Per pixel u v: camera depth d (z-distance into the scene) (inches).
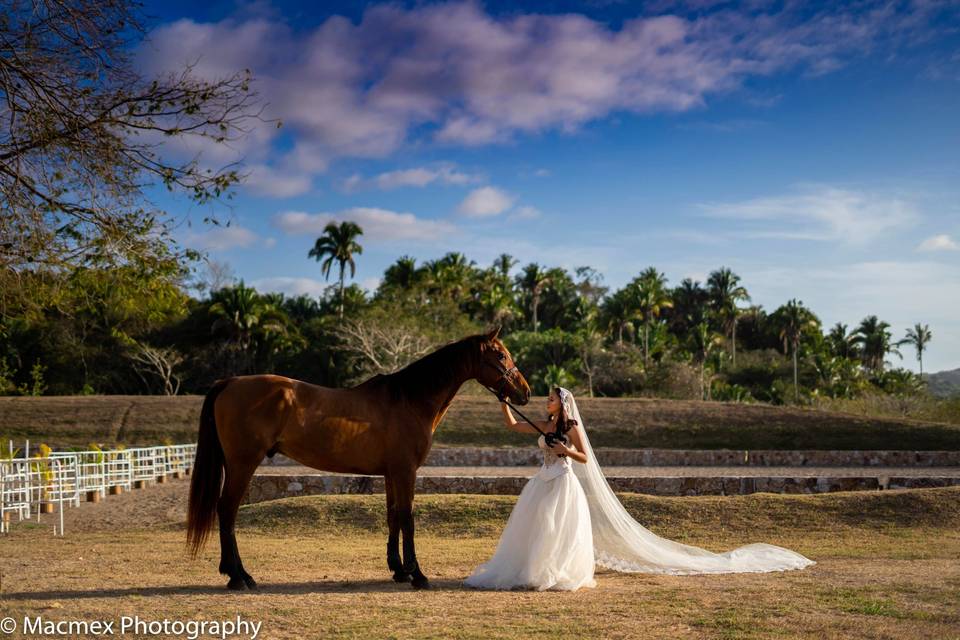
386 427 291.7
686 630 217.9
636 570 328.8
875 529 489.1
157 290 350.6
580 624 224.4
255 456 275.6
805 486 671.8
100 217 320.8
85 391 1980.8
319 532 504.7
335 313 2448.3
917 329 4372.5
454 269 2760.8
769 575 319.3
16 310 352.5
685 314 3597.4
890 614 236.2
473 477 655.8
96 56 309.4
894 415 1753.2
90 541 456.1
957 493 538.3
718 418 1386.6
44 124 303.6
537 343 2507.4
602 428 1354.6
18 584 285.4
